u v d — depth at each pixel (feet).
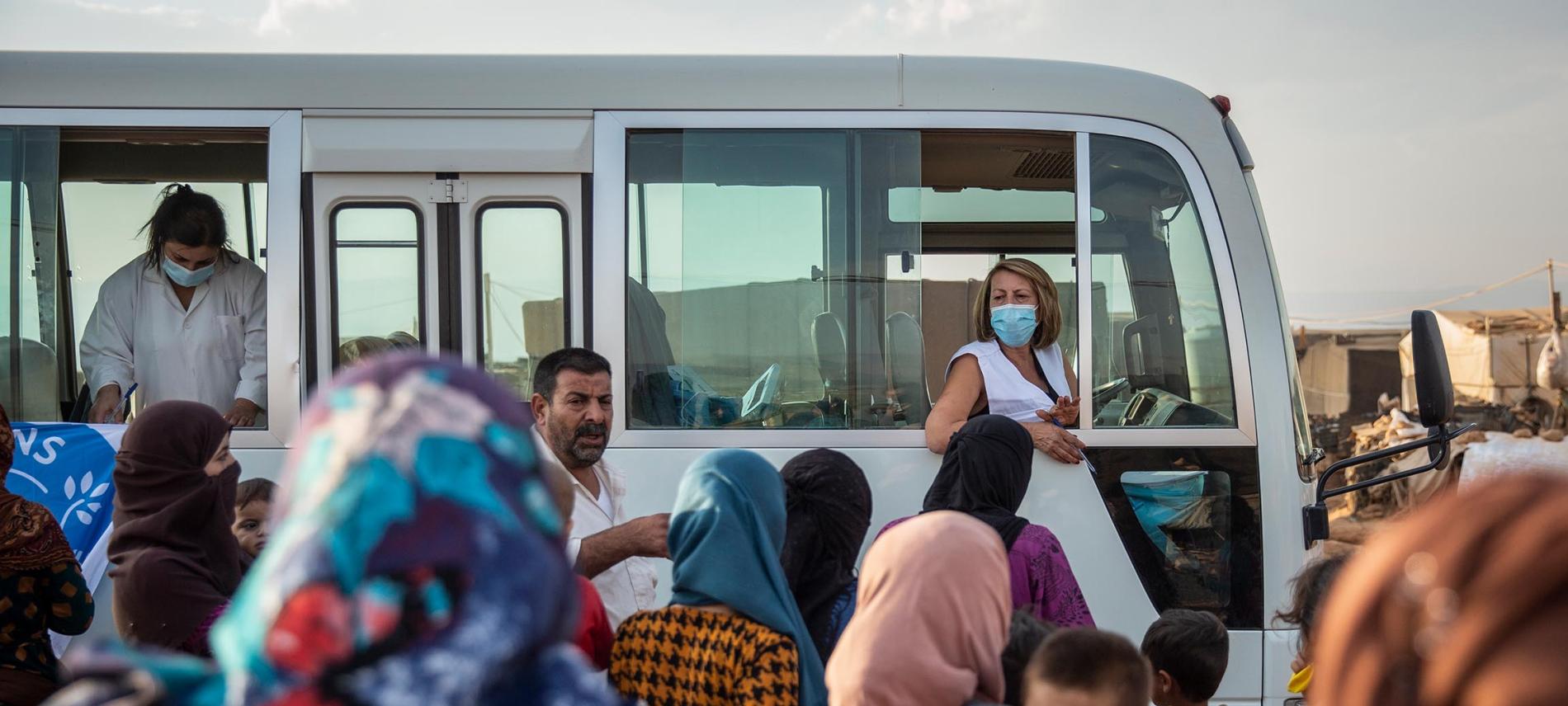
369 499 3.82
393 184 14.52
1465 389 72.13
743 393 14.64
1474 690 2.78
